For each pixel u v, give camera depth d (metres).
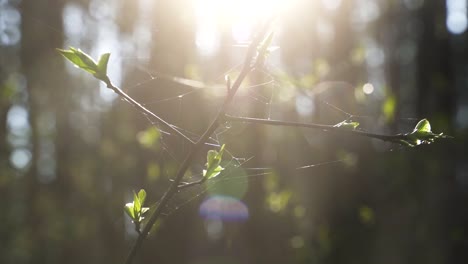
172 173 4.92
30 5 7.86
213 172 1.54
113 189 7.08
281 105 5.11
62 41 8.07
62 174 8.31
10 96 7.92
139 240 1.52
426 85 7.54
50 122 9.02
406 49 9.30
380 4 8.89
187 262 5.78
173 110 4.37
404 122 5.02
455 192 6.66
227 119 1.52
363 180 5.90
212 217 5.51
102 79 1.45
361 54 5.83
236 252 5.87
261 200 5.35
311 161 5.66
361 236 5.82
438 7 7.55
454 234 6.34
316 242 5.68
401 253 6.72
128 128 6.29
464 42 8.66
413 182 6.16
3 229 9.02
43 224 8.61
